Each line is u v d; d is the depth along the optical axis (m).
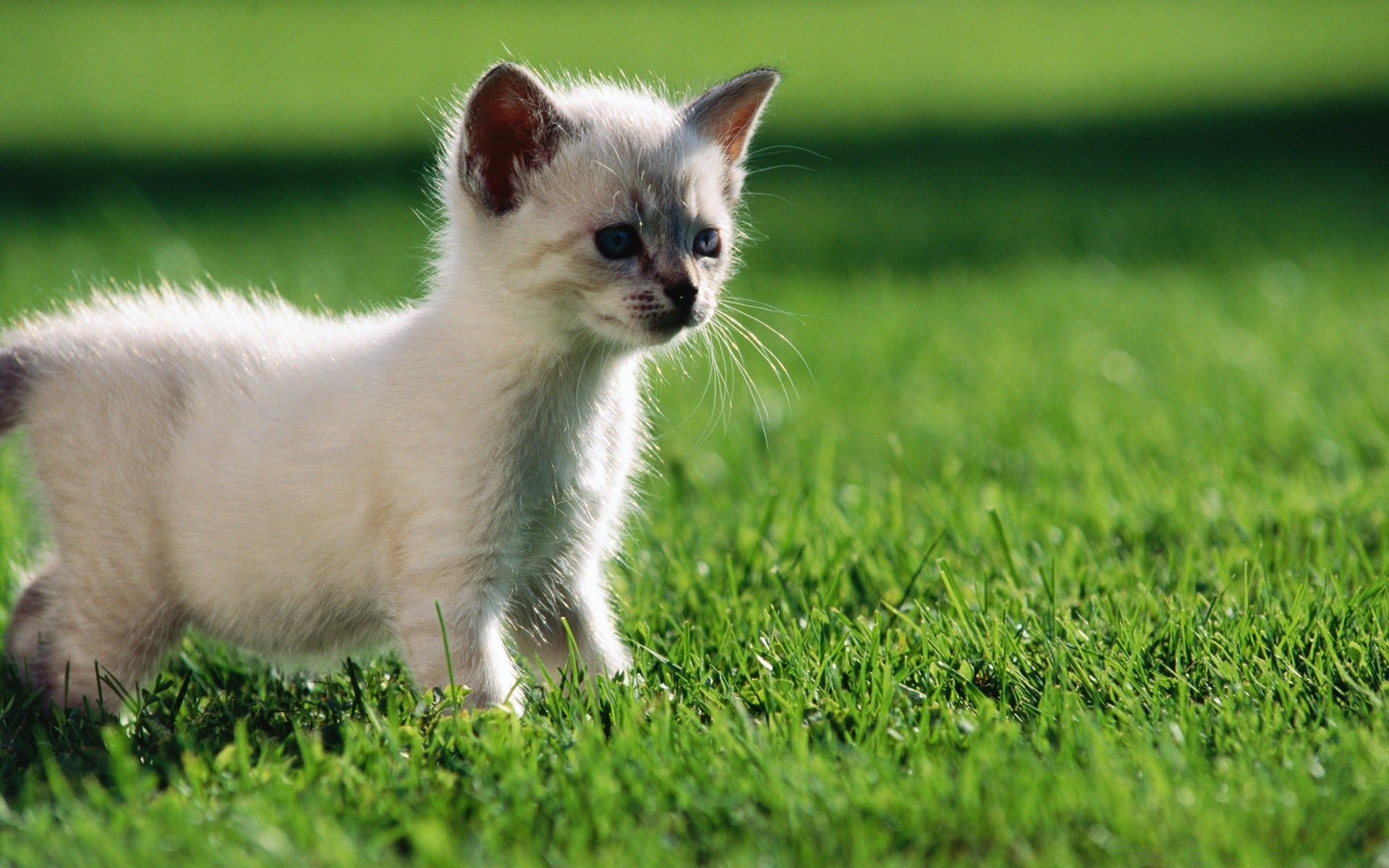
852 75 29.09
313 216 15.45
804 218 16.03
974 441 7.89
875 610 5.43
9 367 4.99
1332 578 5.29
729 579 5.66
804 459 7.60
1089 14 38.53
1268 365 9.23
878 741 4.12
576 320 4.71
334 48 32.62
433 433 4.52
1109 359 9.69
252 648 5.08
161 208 15.88
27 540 6.16
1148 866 3.44
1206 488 6.78
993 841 3.59
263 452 4.71
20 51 32.12
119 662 4.94
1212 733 4.16
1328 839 3.49
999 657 4.74
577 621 5.09
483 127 4.71
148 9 39.97
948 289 12.33
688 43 32.56
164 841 3.57
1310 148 20.06
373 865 3.41
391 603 4.64
